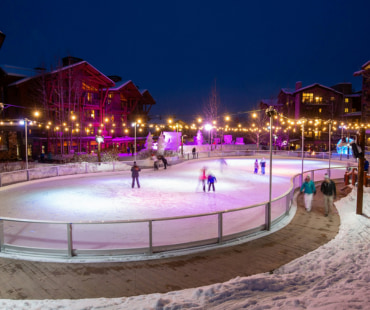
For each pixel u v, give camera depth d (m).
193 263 6.44
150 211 12.16
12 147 34.28
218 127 51.19
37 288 5.38
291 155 43.25
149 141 39.50
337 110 54.31
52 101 39.62
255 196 15.54
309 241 7.98
